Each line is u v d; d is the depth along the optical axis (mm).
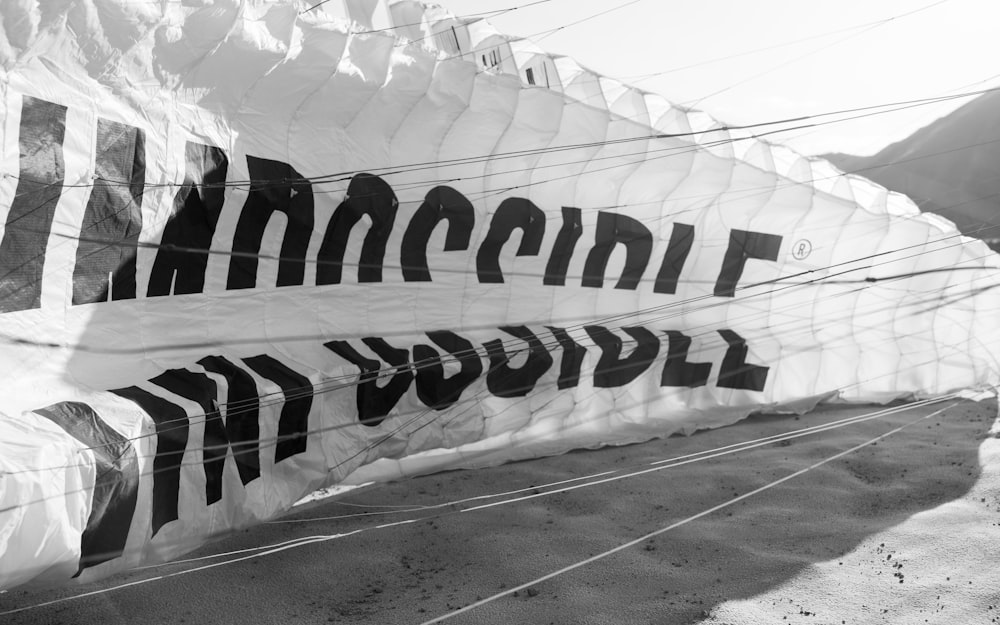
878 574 12375
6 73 11461
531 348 18516
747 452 18719
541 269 19047
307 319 15695
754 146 20734
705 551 13414
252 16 14398
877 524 14344
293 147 15234
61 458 10492
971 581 11922
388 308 17094
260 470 13930
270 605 11688
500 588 12227
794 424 21078
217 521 13172
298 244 15477
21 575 9812
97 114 12461
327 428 14992
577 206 19125
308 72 15070
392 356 16531
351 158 16047
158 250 13406
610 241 19703
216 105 14281
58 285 12078
